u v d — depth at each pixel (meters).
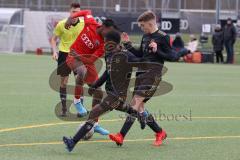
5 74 51.81
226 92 41.84
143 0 87.31
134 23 78.12
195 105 34.12
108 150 20.86
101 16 78.69
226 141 22.95
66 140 20.06
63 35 28.52
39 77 49.50
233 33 73.25
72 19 27.72
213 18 83.25
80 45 23.58
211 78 53.31
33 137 23.00
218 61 75.69
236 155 20.28
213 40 74.62
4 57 73.88
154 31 20.91
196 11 82.62
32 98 35.59
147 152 20.61
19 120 27.16
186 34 83.12
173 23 77.69
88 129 20.03
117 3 87.62
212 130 25.48
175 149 21.22
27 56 76.44
